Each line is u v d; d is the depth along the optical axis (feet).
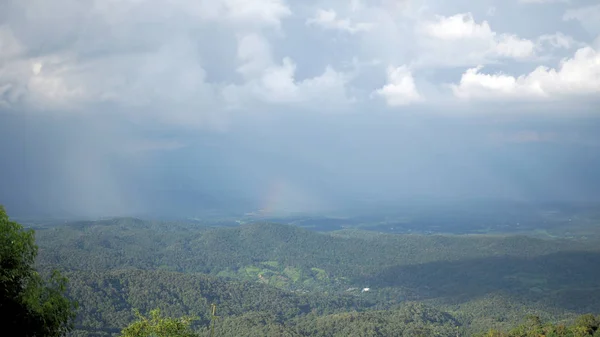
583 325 365.20
